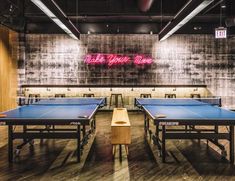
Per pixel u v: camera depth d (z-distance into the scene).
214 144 5.91
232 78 12.25
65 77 12.25
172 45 12.23
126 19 11.20
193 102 7.41
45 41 12.18
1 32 10.23
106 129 8.24
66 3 9.94
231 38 12.13
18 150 5.39
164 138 5.08
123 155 5.54
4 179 4.22
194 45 12.21
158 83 12.28
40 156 5.45
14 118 4.59
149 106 6.41
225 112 5.33
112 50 12.24
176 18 7.29
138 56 12.23
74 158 5.32
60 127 8.60
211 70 12.25
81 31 11.81
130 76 12.28
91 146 6.24
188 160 5.20
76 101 7.66
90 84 12.27
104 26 11.81
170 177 4.33
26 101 11.43
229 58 12.21
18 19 9.42
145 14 9.99
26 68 12.20
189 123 4.50
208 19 11.19
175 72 12.25
